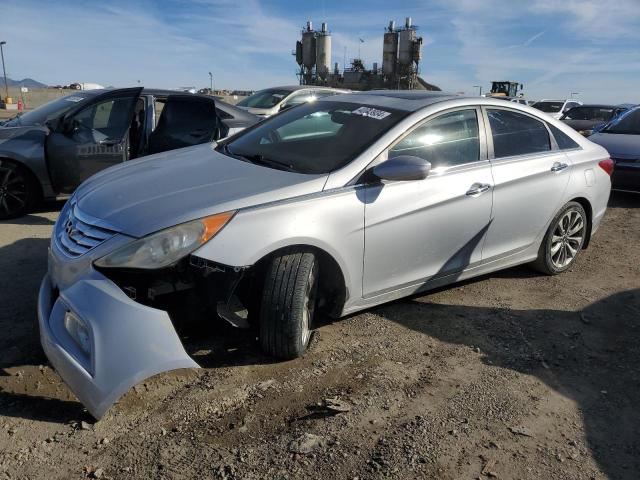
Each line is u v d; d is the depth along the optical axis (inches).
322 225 121.5
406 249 139.5
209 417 106.0
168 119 252.2
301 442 98.9
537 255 181.8
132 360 96.7
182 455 95.4
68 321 102.7
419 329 145.3
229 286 110.6
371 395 114.6
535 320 153.6
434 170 144.7
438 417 108.3
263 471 91.9
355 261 129.7
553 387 120.8
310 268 120.3
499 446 100.7
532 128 176.1
